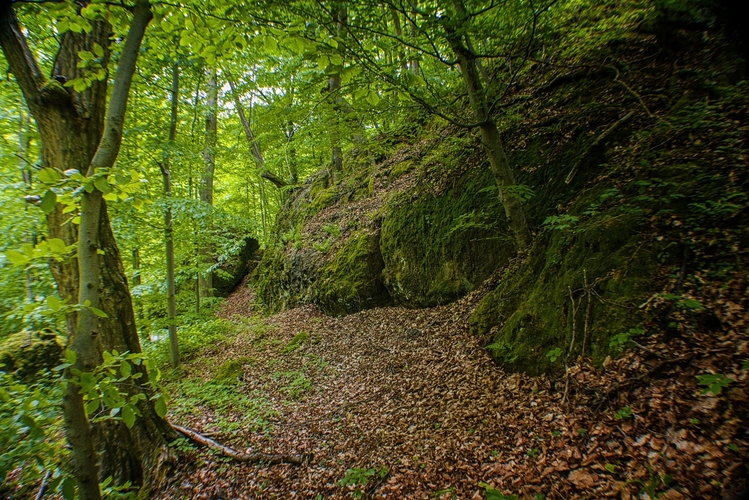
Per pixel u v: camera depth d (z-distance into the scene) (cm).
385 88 483
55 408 256
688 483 271
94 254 202
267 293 1633
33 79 335
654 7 688
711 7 572
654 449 310
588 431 369
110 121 220
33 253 176
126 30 393
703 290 392
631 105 654
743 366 312
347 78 312
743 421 283
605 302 459
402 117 914
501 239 748
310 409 643
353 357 805
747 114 493
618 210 525
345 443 527
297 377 775
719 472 264
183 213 789
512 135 845
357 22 438
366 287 1066
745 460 260
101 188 187
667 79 632
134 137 737
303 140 898
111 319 464
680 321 385
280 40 297
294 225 1755
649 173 532
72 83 285
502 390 502
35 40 565
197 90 932
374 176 1415
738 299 365
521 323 561
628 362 395
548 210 682
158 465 488
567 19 872
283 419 624
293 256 1468
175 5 282
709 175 464
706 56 600
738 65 546
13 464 210
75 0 294
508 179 644
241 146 1555
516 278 651
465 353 628
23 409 198
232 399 711
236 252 998
